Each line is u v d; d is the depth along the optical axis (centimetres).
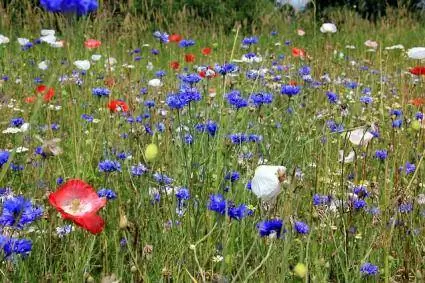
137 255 148
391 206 169
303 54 348
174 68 325
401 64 398
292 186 136
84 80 296
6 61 364
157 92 271
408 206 173
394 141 206
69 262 156
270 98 195
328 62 361
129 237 152
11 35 439
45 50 394
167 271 145
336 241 165
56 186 181
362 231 168
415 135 210
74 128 195
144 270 145
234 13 783
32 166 184
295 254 160
